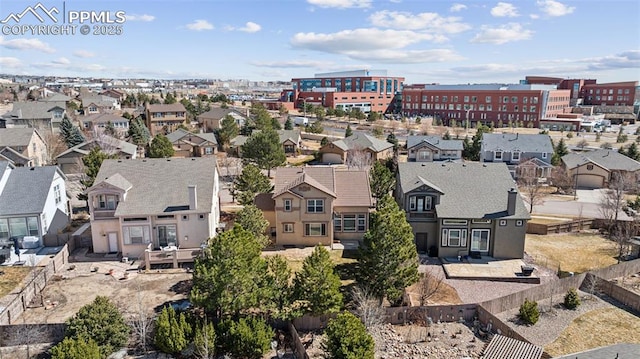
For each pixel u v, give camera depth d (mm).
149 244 40375
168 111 118625
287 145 94062
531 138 80062
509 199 39719
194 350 27078
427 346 27953
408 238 31906
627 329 29500
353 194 44312
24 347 27328
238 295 28297
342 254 41281
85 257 40344
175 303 32281
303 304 30500
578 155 76000
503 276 36906
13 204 41375
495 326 29234
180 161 46188
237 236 30234
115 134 100750
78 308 31656
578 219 50406
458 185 42938
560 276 37250
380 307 30156
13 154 71562
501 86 163375
